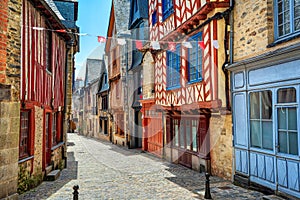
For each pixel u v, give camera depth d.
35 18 5.08
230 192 4.55
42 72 5.48
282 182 4.05
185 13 6.06
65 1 8.70
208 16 5.55
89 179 4.05
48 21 5.94
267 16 4.44
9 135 3.86
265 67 4.41
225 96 5.29
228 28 5.37
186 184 4.71
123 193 3.71
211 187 4.86
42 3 5.04
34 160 5.18
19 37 4.20
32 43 4.85
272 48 4.29
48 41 6.27
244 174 4.91
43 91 5.58
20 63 4.24
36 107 5.31
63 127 7.55
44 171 5.64
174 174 5.26
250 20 4.85
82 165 4.13
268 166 4.34
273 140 4.25
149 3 7.48
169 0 6.61
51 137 6.43
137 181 4.19
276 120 4.20
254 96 4.73
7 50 3.93
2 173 3.72
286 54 3.87
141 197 3.73
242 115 5.00
